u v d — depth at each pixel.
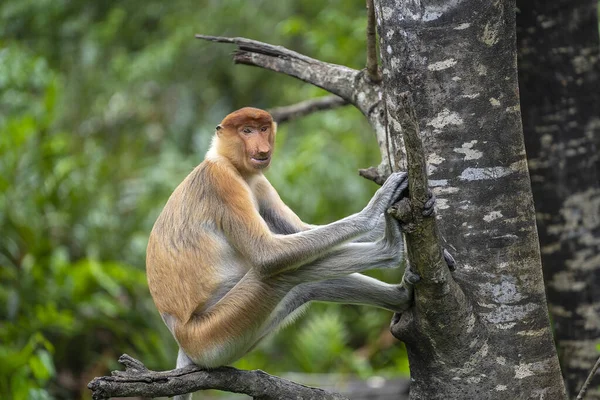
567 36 9.86
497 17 6.89
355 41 18.83
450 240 7.07
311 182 18.89
